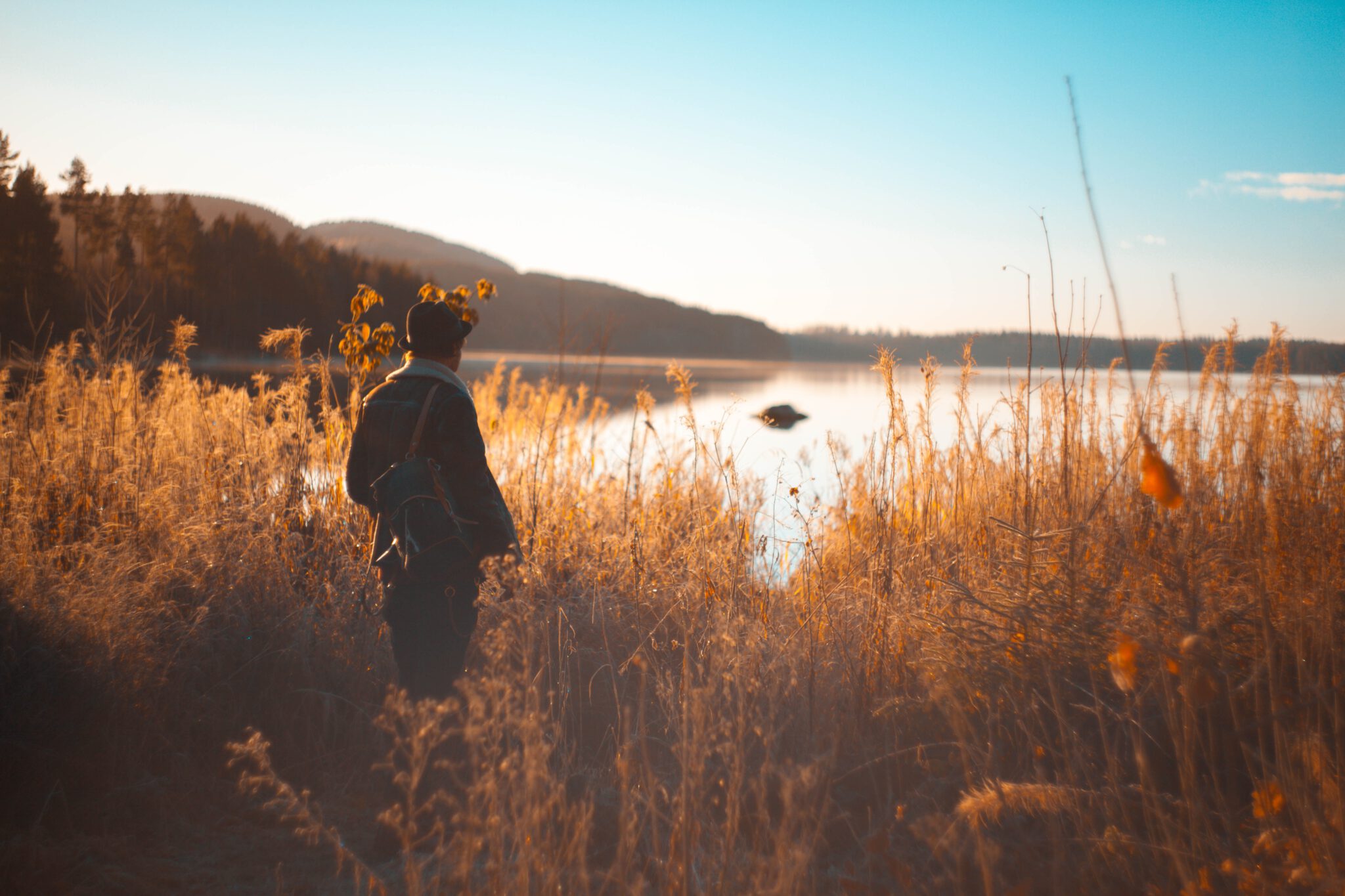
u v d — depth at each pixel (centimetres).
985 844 212
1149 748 254
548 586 395
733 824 209
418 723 225
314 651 347
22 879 225
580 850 202
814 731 284
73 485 456
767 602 359
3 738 272
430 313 293
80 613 312
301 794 287
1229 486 399
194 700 312
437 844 244
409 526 263
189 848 252
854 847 246
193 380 608
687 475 572
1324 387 418
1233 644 261
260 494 455
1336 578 299
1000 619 289
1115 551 300
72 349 570
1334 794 201
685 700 255
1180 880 205
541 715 245
